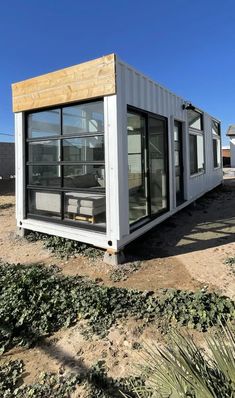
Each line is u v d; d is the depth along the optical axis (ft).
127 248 17.94
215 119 41.19
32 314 10.67
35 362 8.61
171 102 23.93
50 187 18.93
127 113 16.76
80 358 8.65
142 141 18.86
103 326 10.01
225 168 87.51
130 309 10.85
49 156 18.83
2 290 12.46
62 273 14.57
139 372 7.71
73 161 17.33
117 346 9.04
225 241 18.94
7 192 46.91
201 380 4.63
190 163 30.07
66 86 16.76
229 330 5.92
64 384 7.64
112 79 14.73
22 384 7.77
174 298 11.29
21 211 20.65
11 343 9.52
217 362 4.92
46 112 18.72
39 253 17.47
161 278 13.70
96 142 16.10
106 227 15.74
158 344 8.92
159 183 21.83
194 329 9.51
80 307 11.00
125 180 15.79
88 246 17.93
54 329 10.09
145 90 18.90
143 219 19.06
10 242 19.81
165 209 22.99
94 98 15.75
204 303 10.78
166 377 5.16
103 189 15.98
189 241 19.26
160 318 10.25
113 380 7.64
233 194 39.27
